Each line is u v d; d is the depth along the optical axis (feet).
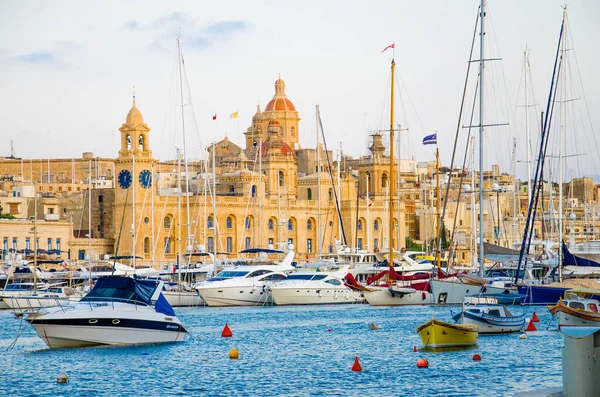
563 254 436.76
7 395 238.48
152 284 313.53
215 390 241.76
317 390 239.30
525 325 349.00
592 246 492.54
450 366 266.57
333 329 364.58
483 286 427.74
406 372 259.60
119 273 565.12
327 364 277.03
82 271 581.12
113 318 301.43
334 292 482.28
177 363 278.67
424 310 435.12
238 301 478.59
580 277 469.16
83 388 245.24
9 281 557.74
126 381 252.83
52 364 274.98
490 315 325.01
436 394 231.50
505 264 546.26
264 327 374.84
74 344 299.58
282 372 264.72
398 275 473.26
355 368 264.52
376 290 462.19
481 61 415.85
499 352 287.89
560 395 197.67
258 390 240.94
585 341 174.91
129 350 298.76
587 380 174.40
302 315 425.69
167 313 312.91
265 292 481.05
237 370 268.41
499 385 239.91
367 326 372.79
